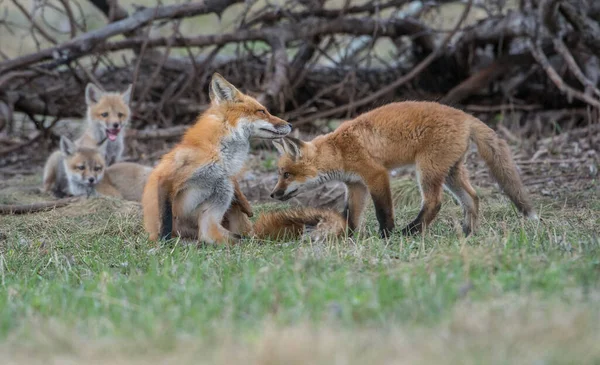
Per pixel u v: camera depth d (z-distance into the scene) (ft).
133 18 61.82
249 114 37.96
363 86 69.87
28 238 40.91
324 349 19.27
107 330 21.88
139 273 29.60
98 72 69.10
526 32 62.28
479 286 23.84
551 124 66.13
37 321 23.12
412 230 36.65
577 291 22.58
